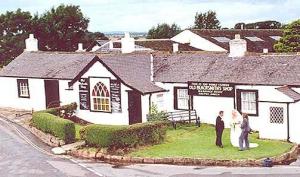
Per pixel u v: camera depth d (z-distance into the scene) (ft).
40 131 101.50
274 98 90.68
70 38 259.19
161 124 90.94
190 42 225.35
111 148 84.89
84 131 89.04
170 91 113.50
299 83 95.45
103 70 112.57
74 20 262.06
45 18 256.93
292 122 89.71
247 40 232.73
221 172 70.59
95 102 115.44
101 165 77.97
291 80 97.25
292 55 105.29
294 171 69.82
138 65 119.34
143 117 108.58
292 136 89.92
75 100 119.65
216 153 79.87
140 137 87.30
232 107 104.22
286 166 73.36
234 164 74.59
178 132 100.32
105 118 113.91
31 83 132.77
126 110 110.32
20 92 136.05
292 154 79.87
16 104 136.87
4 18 251.19
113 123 112.78
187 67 115.44
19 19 250.16
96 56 112.98
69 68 128.98
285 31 190.29
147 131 88.33
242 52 112.16
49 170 74.69
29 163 79.36
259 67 105.19
